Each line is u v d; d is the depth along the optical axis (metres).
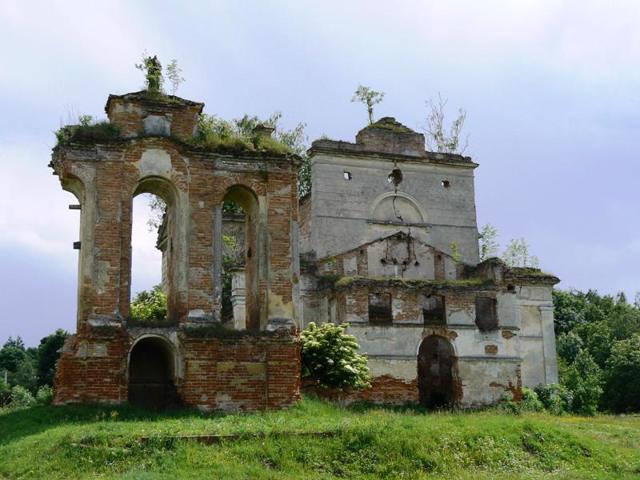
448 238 44.62
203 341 23.39
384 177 44.06
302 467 17.97
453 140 56.91
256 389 23.73
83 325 22.89
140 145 24.41
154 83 25.84
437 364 38.03
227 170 25.27
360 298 35.56
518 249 59.56
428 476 18.22
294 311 24.86
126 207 23.94
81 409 21.88
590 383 40.69
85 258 23.25
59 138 24.14
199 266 24.31
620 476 19.48
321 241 41.94
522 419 23.64
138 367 24.56
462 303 36.94
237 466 17.30
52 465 16.92
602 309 74.12
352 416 23.09
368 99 49.59
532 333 42.59
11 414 22.69
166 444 18.06
